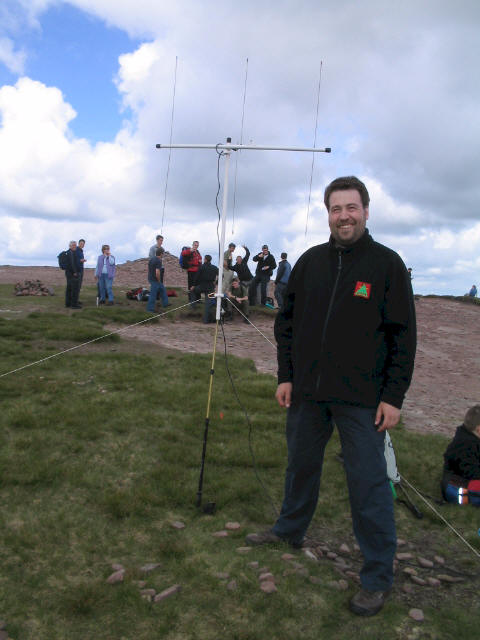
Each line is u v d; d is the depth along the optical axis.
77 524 3.56
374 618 2.72
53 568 3.03
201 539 3.45
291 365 3.25
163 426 5.53
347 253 2.94
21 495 3.90
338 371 2.89
